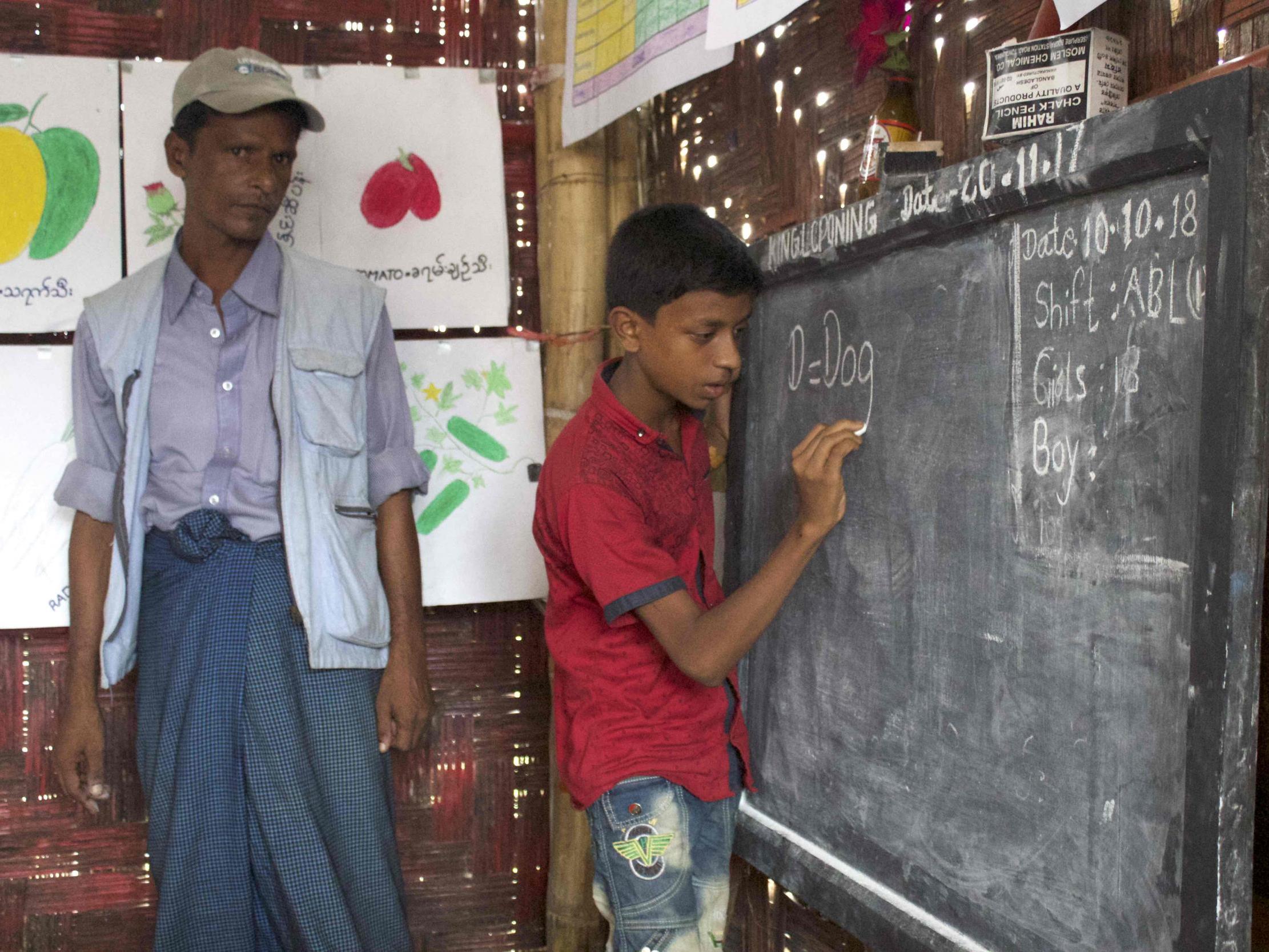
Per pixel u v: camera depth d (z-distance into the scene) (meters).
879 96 1.66
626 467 1.49
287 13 2.42
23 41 2.33
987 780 1.29
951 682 1.35
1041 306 1.21
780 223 1.94
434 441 2.43
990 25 1.43
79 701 2.02
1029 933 1.22
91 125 2.30
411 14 2.47
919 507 1.41
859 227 1.48
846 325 1.56
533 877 2.56
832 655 1.59
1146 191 1.07
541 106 2.46
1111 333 1.12
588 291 2.42
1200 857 0.98
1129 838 1.09
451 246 2.42
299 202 2.36
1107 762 1.12
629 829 1.49
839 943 1.77
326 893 1.90
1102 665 1.13
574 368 2.42
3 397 2.27
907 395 1.43
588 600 1.57
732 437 1.87
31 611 2.28
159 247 2.31
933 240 1.38
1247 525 0.96
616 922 1.51
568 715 1.59
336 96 2.38
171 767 1.88
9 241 2.27
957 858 1.34
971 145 1.47
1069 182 1.14
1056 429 1.19
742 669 1.83
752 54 2.02
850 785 1.55
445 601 2.43
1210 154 0.98
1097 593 1.14
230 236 1.90
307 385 1.93
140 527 1.93
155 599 1.94
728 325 1.41
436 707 2.49
